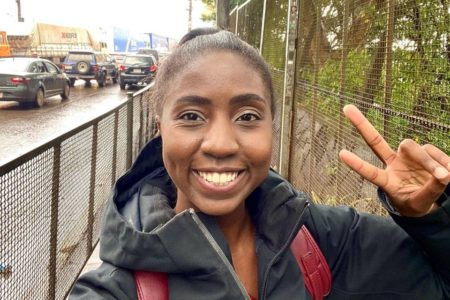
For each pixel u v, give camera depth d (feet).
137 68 76.18
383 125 8.33
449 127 6.38
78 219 11.62
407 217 4.23
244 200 4.56
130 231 3.85
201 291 3.91
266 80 4.29
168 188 4.88
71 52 82.58
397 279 4.67
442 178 3.75
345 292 4.73
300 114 15.44
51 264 9.58
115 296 3.79
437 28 6.82
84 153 11.99
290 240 4.32
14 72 50.16
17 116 46.75
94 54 83.05
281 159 16.96
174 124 4.08
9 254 7.52
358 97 9.68
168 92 4.16
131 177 4.72
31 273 8.47
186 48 4.15
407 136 7.48
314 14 13.70
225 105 4.01
